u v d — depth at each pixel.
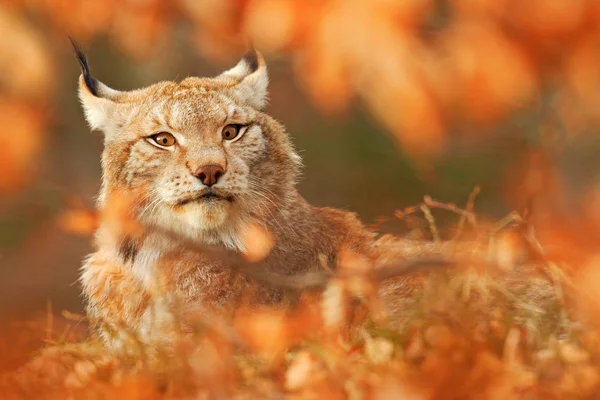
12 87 8.38
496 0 7.50
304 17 7.57
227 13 8.34
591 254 8.11
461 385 6.62
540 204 12.09
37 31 8.74
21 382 7.74
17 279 17.97
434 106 7.56
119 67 19.00
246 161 9.77
